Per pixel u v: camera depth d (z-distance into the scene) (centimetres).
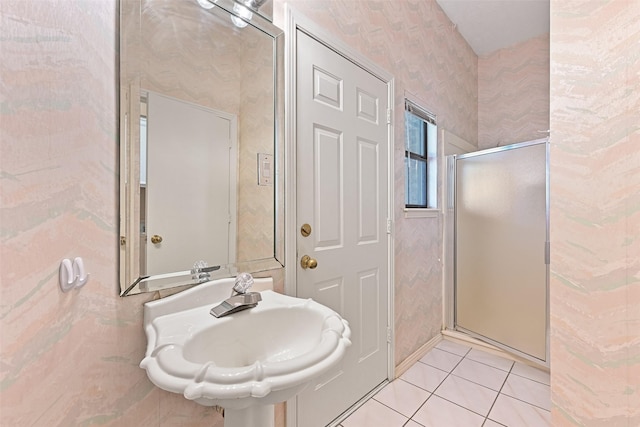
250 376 59
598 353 70
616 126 66
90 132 68
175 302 89
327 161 147
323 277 145
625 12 64
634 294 64
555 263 79
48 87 53
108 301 75
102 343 73
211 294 98
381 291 180
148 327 81
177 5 96
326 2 145
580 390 74
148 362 65
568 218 76
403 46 200
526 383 184
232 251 110
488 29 268
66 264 58
